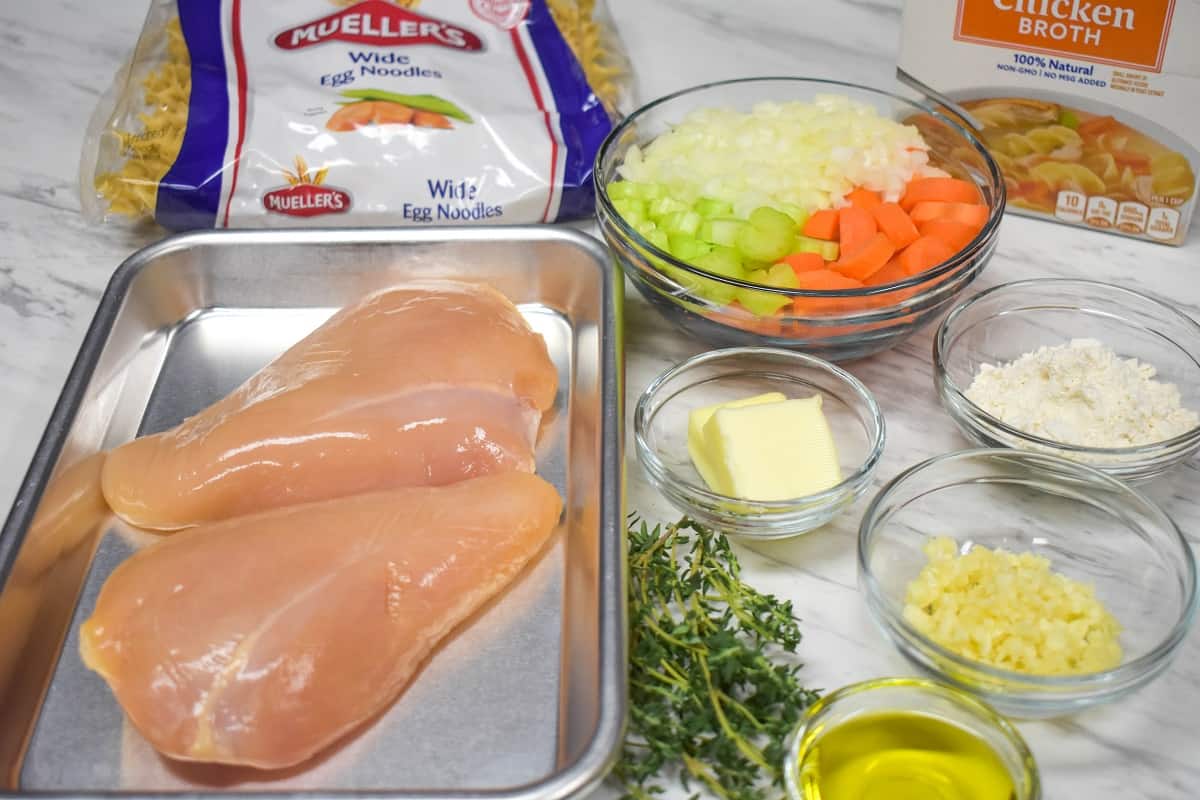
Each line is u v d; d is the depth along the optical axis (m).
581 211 0.68
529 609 0.53
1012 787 0.47
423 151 0.67
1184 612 0.49
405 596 0.51
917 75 0.65
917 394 0.61
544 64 0.69
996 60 0.63
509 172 0.67
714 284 0.57
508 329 0.59
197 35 0.68
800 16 0.78
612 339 0.59
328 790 0.46
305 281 0.64
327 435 0.55
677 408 0.59
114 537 0.56
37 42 0.77
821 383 0.59
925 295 0.57
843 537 0.56
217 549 0.51
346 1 0.69
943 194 0.61
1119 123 0.62
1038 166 0.65
